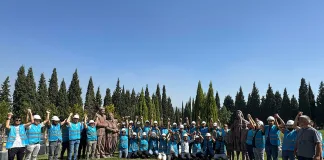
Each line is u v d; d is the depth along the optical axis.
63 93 63.75
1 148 14.16
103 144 14.12
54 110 48.16
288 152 8.83
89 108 64.31
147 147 15.21
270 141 10.15
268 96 68.31
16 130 9.38
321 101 63.94
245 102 77.88
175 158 15.05
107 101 72.25
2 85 54.25
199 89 37.66
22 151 9.36
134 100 81.88
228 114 65.69
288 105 65.56
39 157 14.26
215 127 14.99
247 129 12.13
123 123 16.03
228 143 13.54
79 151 13.20
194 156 14.72
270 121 10.28
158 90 80.56
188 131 16.83
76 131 11.79
